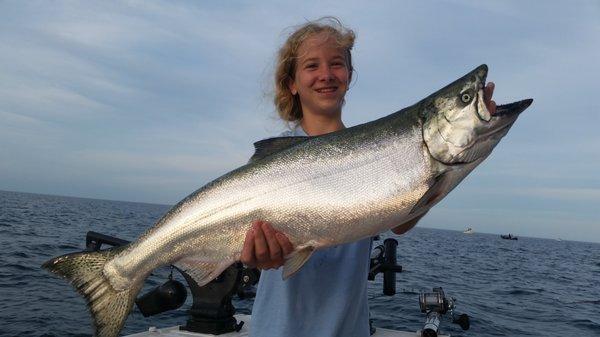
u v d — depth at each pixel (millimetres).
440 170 919
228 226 972
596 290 6512
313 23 1071
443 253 12172
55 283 3662
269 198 953
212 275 982
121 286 1041
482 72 922
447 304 1966
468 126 911
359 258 947
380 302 3674
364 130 959
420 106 952
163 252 1019
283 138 991
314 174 945
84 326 2545
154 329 1662
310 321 898
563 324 3613
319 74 1030
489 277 6762
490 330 3074
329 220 925
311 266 928
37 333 2367
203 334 1621
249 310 2885
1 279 3660
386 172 924
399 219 921
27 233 7535
